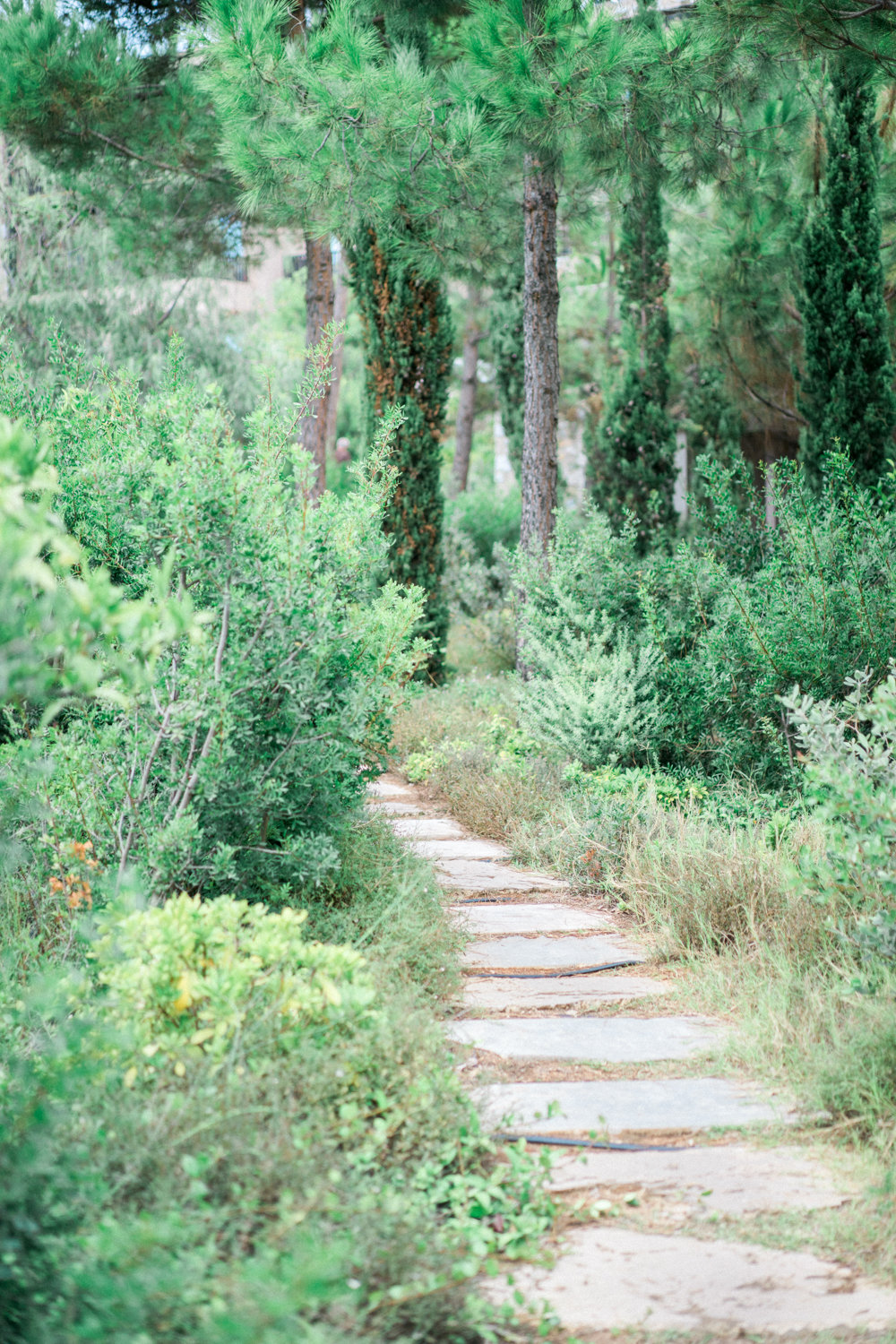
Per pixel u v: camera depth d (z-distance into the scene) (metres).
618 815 6.39
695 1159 3.14
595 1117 3.37
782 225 12.33
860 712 4.17
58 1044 2.51
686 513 15.45
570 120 7.21
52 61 10.04
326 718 4.52
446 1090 3.18
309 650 4.60
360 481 5.34
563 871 6.22
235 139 7.88
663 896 5.36
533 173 8.53
